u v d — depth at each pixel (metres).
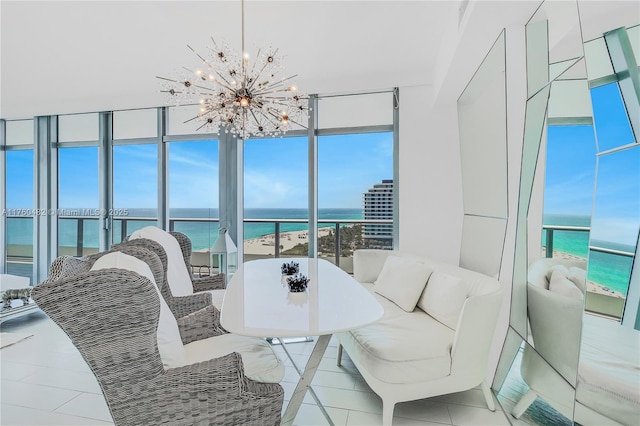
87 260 1.71
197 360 1.62
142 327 1.23
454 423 1.88
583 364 1.31
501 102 2.16
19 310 3.29
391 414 1.78
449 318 2.12
